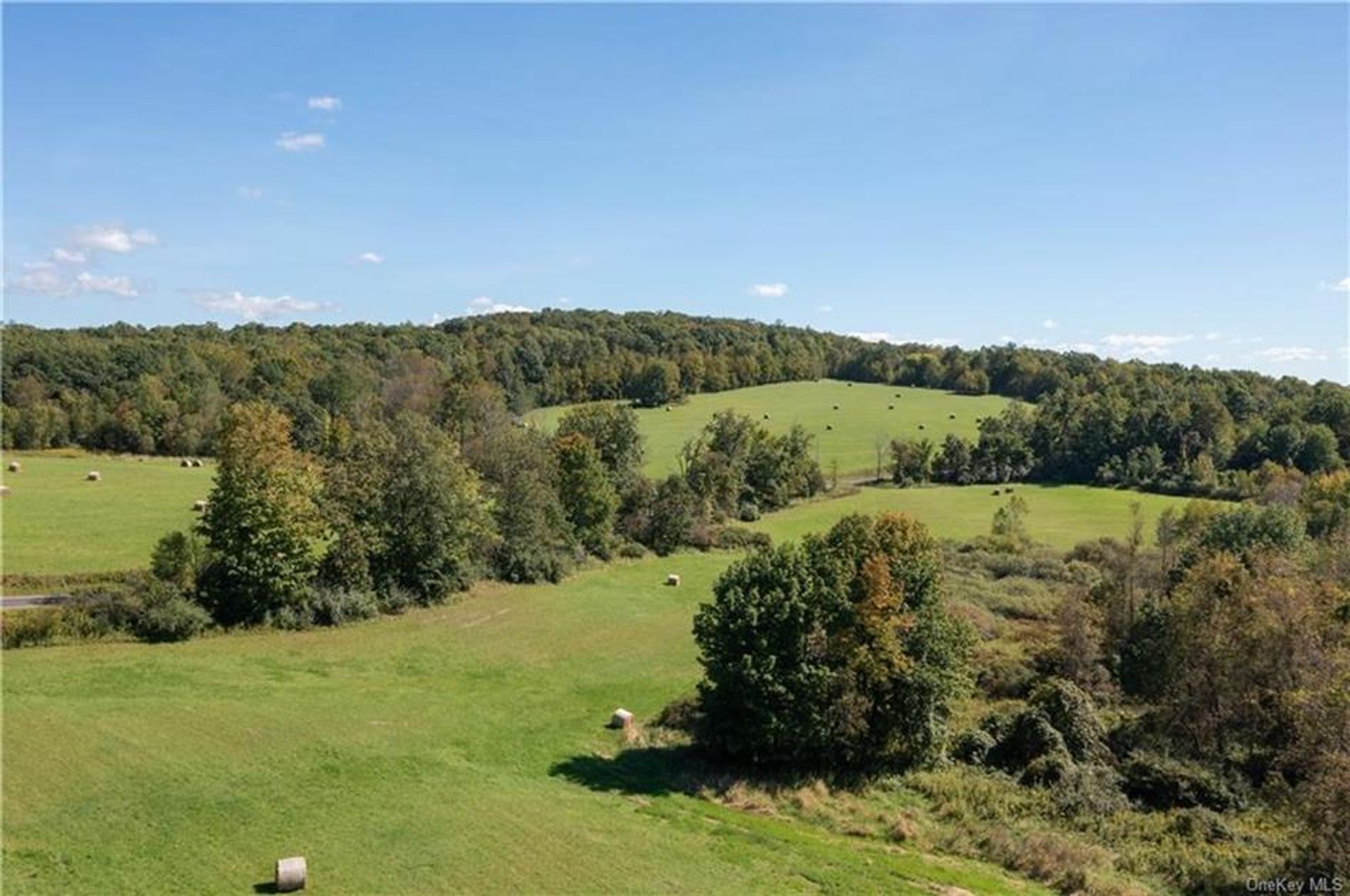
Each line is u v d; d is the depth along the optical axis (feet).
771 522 293.64
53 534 183.42
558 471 236.84
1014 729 120.67
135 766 88.22
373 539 168.96
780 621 114.42
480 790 94.02
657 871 79.25
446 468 183.73
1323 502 245.65
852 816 100.99
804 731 111.24
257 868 72.49
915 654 118.52
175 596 142.92
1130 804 105.60
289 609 153.17
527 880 75.05
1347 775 86.74
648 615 185.57
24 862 69.00
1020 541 262.26
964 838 94.99
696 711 127.65
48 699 106.01
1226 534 198.70
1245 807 104.42
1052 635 170.81
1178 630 139.54
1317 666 120.16
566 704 131.03
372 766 96.48
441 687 132.67
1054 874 87.45
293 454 164.66
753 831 92.84
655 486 271.49
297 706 113.29
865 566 120.37
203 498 231.09
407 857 76.69
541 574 205.67
